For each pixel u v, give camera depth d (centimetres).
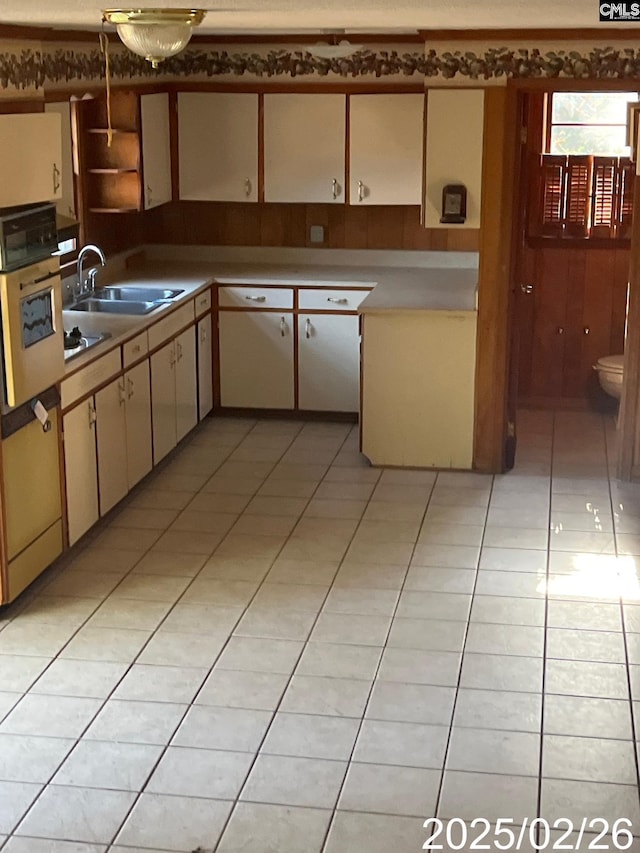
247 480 616
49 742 369
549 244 734
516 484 611
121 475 564
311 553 519
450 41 574
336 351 708
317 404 720
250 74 702
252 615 457
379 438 633
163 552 521
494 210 593
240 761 358
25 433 461
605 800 338
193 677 409
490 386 616
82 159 648
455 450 629
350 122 699
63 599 473
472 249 733
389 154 700
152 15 323
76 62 599
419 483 613
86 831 324
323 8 304
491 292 603
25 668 417
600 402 752
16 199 433
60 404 490
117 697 396
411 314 611
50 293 462
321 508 575
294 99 702
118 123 665
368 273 721
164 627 448
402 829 324
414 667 415
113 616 458
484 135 585
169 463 645
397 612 459
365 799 338
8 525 450
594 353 746
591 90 575
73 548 524
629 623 449
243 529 548
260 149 713
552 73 573
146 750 364
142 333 584
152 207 691
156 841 320
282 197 718
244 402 727
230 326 714
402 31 604
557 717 382
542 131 717
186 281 693
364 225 741
